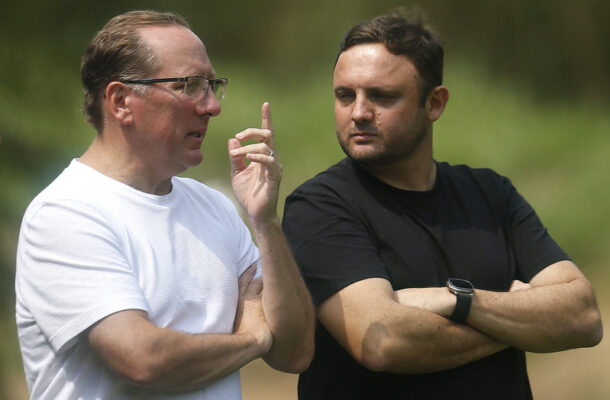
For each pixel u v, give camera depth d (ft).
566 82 147.64
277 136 127.24
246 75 155.63
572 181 111.65
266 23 170.30
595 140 124.47
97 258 24.75
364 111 29.63
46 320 24.71
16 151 68.03
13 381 59.16
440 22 151.43
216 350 25.62
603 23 147.23
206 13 172.45
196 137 26.94
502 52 150.20
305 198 30.86
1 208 61.82
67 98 77.36
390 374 29.37
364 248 29.55
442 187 31.76
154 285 25.76
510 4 148.56
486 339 29.35
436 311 28.89
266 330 27.30
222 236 28.40
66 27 93.61
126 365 24.12
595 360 75.92
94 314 24.20
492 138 123.13
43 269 24.86
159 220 26.66
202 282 27.04
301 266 29.94
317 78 148.36
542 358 77.41
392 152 29.94
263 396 73.20
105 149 26.84
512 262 32.09
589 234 98.99
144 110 26.14
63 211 25.17
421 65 30.17
